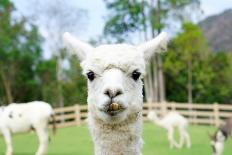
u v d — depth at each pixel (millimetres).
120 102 2984
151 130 20891
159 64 34188
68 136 18812
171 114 15945
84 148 15609
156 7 37594
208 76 35500
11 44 37719
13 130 13344
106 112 3045
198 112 23703
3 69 37469
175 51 35750
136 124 3248
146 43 3508
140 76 3182
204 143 16953
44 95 36844
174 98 36344
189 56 34906
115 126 3221
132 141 3266
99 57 3115
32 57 38750
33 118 13023
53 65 39500
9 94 37281
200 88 35562
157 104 24469
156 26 36250
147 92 35531
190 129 21562
